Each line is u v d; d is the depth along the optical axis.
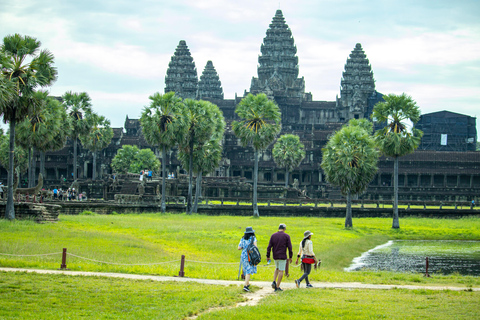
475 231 82.12
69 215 74.62
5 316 20.97
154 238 55.44
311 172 173.88
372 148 83.94
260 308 22.41
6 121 59.16
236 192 131.88
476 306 24.28
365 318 21.39
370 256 58.53
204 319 20.75
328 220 90.12
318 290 27.70
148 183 111.06
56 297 24.47
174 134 88.06
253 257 26.39
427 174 161.62
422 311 23.14
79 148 171.00
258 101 92.62
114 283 28.06
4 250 39.16
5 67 55.56
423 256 58.94
